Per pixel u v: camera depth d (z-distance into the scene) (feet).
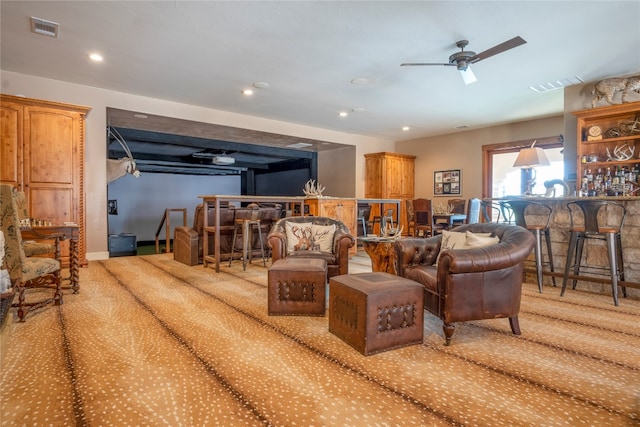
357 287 7.19
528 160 14.97
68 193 15.49
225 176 44.80
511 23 11.49
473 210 19.69
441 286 7.51
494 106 21.13
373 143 31.55
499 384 5.79
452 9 10.68
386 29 11.89
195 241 16.81
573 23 11.50
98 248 17.98
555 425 4.71
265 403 5.19
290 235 12.62
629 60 14.52
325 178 33.63
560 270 12.98
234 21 11.41
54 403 5.15
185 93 18.80
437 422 4.75
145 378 5.90
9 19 11.31
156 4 10.46
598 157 16.83
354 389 5.60
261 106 21.42
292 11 10.81
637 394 5.50
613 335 8.01
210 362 6.53
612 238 10.58
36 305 9.18
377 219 25.98
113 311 9.53
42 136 14.97
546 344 7.48
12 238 8.25
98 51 13.62
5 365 6.31
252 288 12.32
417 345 7.42
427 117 24.04
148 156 31.83
